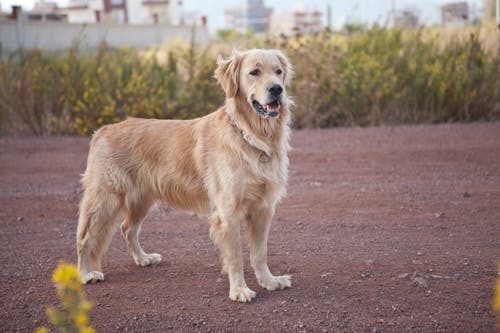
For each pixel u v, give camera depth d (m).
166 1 46.44
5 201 7.12
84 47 16.62
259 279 4.42
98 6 44.88
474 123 11.07
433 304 3.87
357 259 4.81
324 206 6.45
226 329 3.66
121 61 13.23
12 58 13.90
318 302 4.02
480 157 8.34
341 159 8.72
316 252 5.05
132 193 4.75
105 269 4.96
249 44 13.62
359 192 6.94
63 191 7.56
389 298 4.00
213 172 4.29
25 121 11.84
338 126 11.77
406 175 7.62
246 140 4.24
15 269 4.85
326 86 11.76
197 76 11.88
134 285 4.51
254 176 4.21
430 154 8.71
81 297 2.64
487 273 4.37
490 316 3.66
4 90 11.97
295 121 11.72
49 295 4.29
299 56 11.90
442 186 6.99
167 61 13.69
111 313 3.95
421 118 11.49
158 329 3.69
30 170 8.75
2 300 4.20
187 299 4.18
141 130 4.77
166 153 4.60
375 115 11.56
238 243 4.25
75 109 11.61
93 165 4.71
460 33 14.34
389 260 4.74
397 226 5.63
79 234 4.67
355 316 3.76
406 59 12.20
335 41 13.72
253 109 4.37
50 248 5.41
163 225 6.13
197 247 5.41
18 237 5.75
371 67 11.82
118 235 6.00
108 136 4.79
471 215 5.83
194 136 4.52
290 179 7.74
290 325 3.68
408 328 3.55
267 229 4.45
